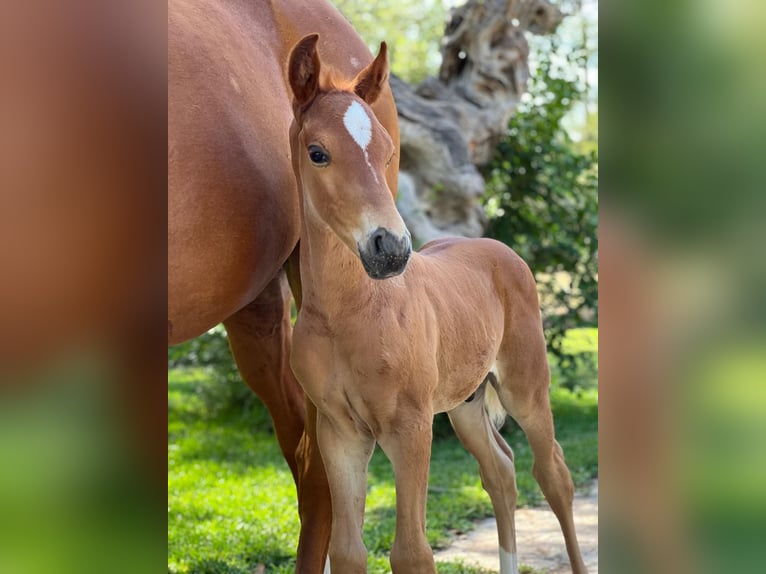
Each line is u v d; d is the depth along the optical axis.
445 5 15.02
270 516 5.00
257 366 3.16
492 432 3.23
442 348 2.54
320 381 2.31
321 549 2.78
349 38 3.20
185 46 2.32
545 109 7.95
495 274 3.03
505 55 7.26
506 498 3.21
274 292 3.06
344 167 2.05
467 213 6.93
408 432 2.28
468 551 4.23
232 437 7.45
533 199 7.93
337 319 2.26
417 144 6.73
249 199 2.39
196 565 4.03
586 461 5.92
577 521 4.67
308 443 2.82
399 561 2.24
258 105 2.56
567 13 7.79
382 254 1.98
